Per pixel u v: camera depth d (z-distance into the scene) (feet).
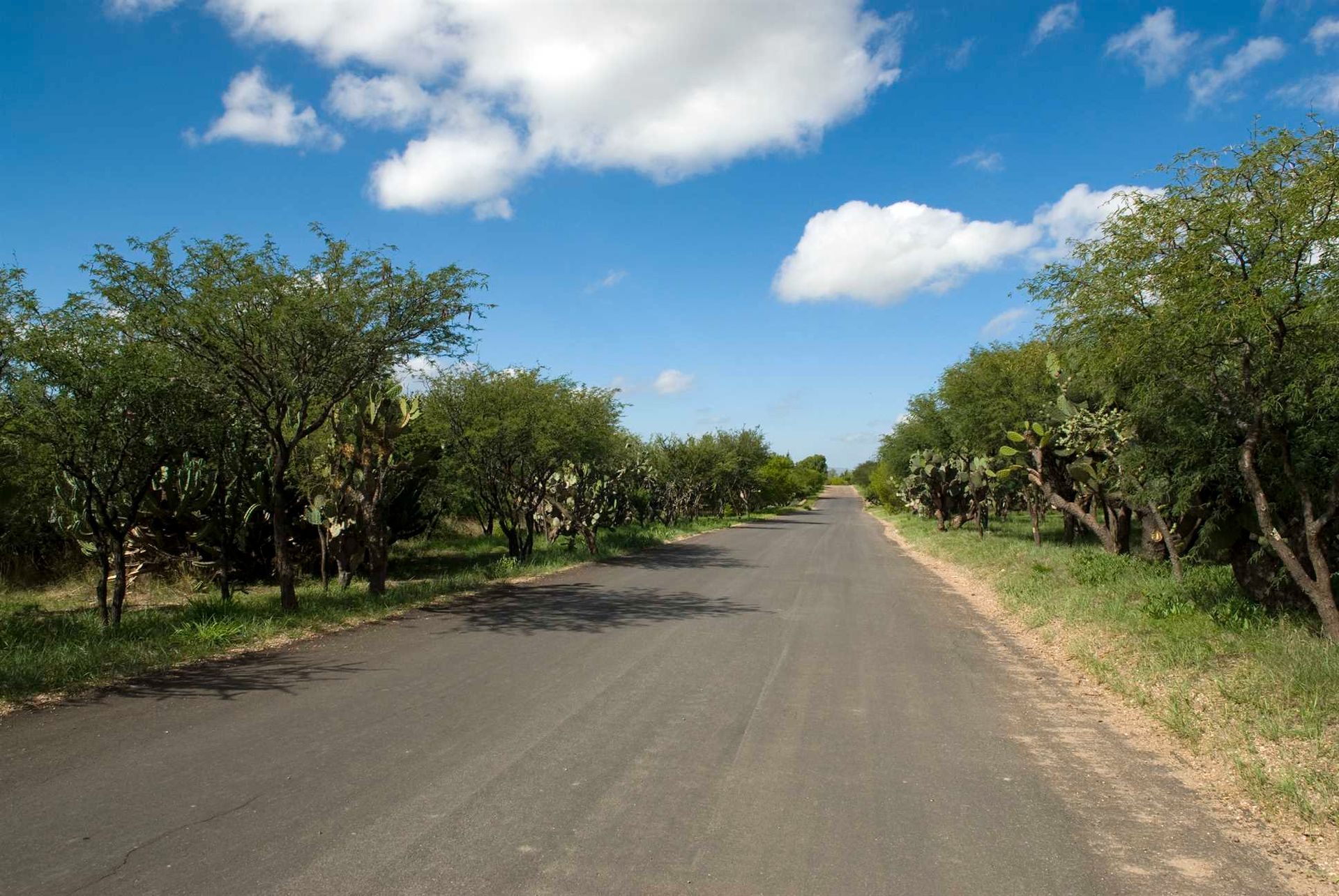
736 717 21.31
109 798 15.44
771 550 80.69
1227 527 32.45
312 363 38.01
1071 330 31.14
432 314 39.63
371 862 12.86
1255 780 16.48
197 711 21.61
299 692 23.66
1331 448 27.45
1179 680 23.76
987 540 78.38
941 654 30.14
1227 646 25.82
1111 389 35.01
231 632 31.50
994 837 14.14
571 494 72.64
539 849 13.39
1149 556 45.98
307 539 57.88
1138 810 15.44
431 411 59.41
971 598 46.52
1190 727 19.93
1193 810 15.43
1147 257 26.37
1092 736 20.11
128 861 12.82
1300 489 26.48
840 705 22.72
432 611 40.09
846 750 18.74
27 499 40.27
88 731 19.74
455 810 15.01
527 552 64.69
